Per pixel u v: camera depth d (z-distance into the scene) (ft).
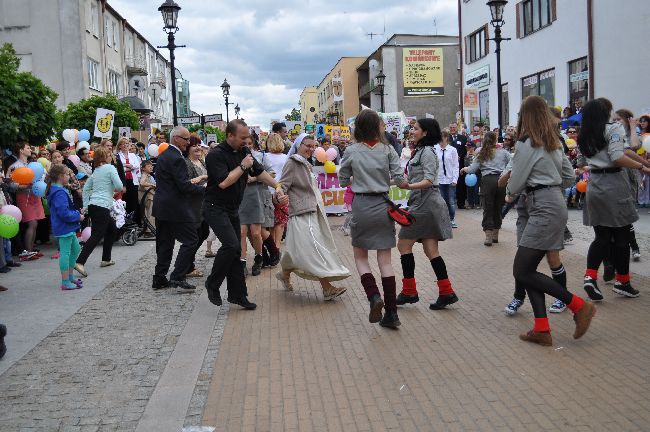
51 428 13.14
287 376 15.88
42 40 103.76
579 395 13.89
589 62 64.80
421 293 24.30
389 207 19.51
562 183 18.40
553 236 17.52
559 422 12.60
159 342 19.16
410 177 21.44
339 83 190.70
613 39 61.26
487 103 93.45
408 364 16.38
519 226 21.86
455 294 22.13
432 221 21.21
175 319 21.85
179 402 14.30
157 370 16.65
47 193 26.89
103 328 20.85
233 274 22.71
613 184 20.99
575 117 52.49
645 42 56.75
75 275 30.40
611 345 17.16
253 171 22.97
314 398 14.40
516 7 81.41
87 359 17.66
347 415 13.41
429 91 154.30
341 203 54.65
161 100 189.06
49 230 40.37
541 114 17.88
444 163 41.75
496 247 34.32
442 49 153.99
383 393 14.53
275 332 19.89
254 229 29.01
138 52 152.25
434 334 18.90
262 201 29.27
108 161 30.53
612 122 21.43
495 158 34.27
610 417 12.72
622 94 60.39
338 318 21.27
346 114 200.64
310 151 24.22
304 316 21.72
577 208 48.75
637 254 27.58
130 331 20.43
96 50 114.93
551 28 73.20
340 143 60.75
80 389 15.38
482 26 92.89
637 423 12.41
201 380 15.80
